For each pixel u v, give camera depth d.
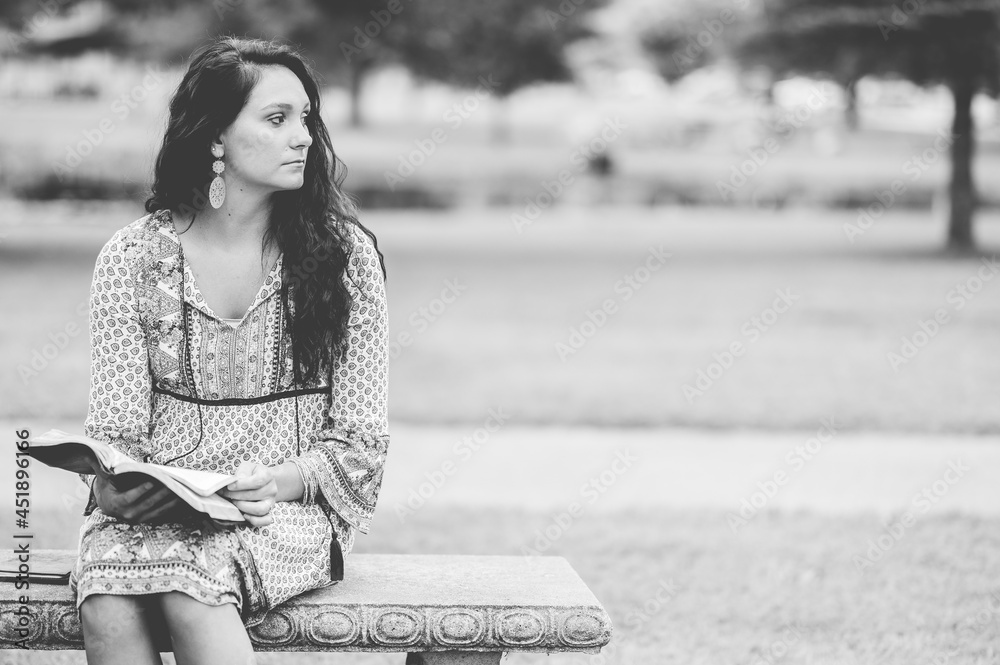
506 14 28.11
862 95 37.69
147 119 30.58
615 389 10.44
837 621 4.89
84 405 9.02
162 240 3.22
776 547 5.98
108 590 2.85
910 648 4.55
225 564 2.93
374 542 5.99
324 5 22.81
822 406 9.76
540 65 33.78
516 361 11.84
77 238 22.17
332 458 3.25
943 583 5.39
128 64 31.91
